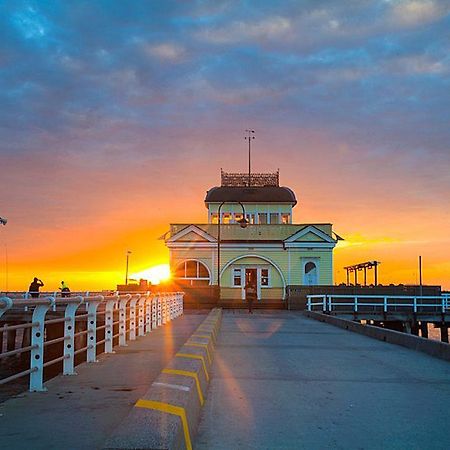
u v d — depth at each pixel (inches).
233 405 298.4
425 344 550.0
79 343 1228.5
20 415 250.7
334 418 270.8
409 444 228.2
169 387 243.3
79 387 320.8
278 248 1758.1
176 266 1760.6
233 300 1683.1
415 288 1590.8
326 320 1053.2
